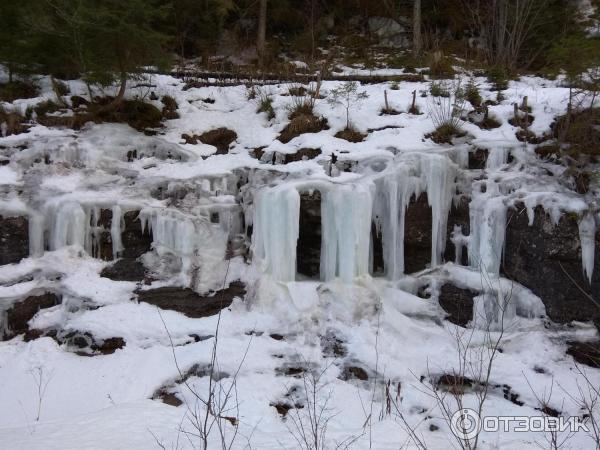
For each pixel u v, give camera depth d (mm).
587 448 4148
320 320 5637
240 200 6656
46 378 5008
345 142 7082
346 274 5848
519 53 12594
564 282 5695
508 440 4285
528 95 7766
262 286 5906
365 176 6305
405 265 6496
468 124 7148
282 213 5887
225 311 5863
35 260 5836
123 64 7406
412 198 6395
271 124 7902
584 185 5965
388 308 5805
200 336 5547
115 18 6836
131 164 6906
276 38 14336
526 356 5379
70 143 6777
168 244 6078
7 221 5820
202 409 4539
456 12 14359
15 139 6727
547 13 12398
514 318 5816
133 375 5031
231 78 9984
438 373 5215
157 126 7723
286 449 3873
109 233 6188
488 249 6051
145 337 5473
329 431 4324
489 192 6254
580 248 5633
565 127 6430
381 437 4184
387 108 7758
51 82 8148
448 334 5684
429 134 7082
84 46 7215
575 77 6500
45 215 6000
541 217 5801
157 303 5793
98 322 5488
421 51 12773
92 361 5254
